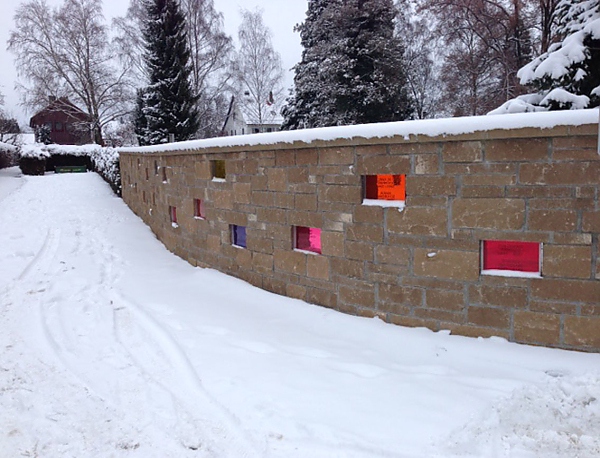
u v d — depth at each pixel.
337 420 3.15
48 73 33.25
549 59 6.83
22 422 3.20
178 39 26.02
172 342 4.48
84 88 34.28
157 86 25.62
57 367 4.01
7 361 4.12
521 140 3.82
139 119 30.00
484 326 4.16
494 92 18.88
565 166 3.71
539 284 3.91
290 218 5.37
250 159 5.80
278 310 5.23
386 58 19.89
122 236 9.57
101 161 20.48
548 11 12.80
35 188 16.38
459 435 2.89
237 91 33.41
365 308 4.77
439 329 4.35
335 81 20.02
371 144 4.47
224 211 6.44
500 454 2.71
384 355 4.09
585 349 3.83
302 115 23.62
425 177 4.24
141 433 3.08
